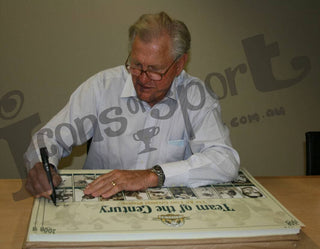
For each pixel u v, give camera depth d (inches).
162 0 101.1
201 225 35.9
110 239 33.5
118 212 37.8
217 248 34.6
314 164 64.9
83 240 33.1
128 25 101.0
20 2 96.5
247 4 104.7
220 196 43.6
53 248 32.2
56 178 44.3
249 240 35.4
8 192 45.4
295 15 107.3
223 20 104.6
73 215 36.4
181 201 41.5
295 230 36.8
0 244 34.5
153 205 40.0
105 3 99.3
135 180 44.4
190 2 102.3
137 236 33.9
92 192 42.0
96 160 64.4
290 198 48.4
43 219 35.2
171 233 34.3
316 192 50.9
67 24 99.3
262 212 39.6
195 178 46.6
